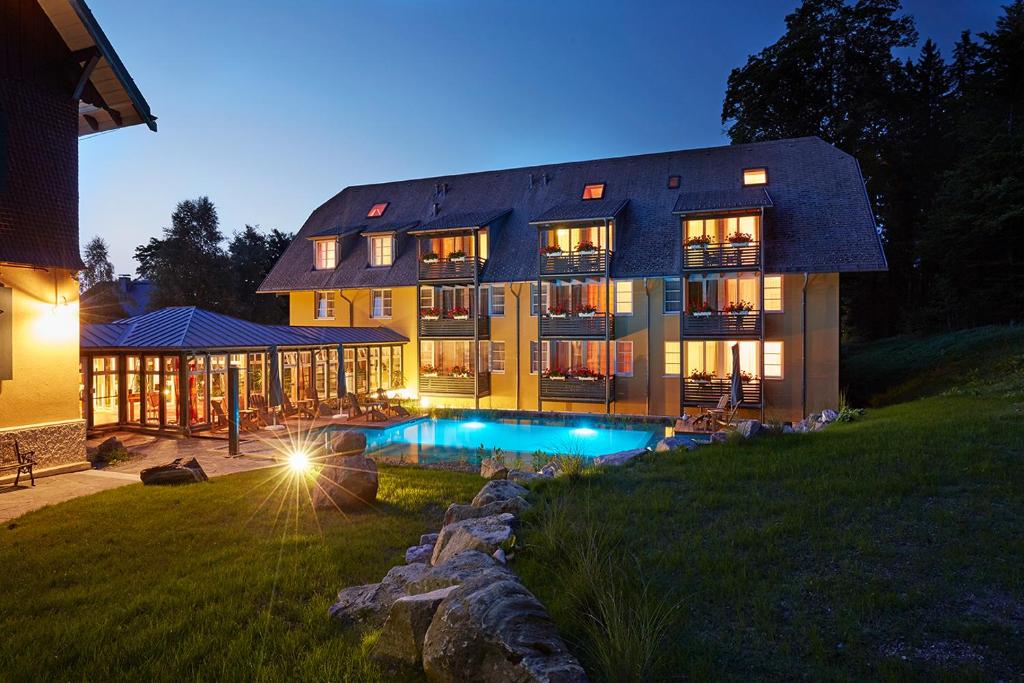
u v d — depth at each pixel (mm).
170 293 39250
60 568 6926
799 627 4262
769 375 21375
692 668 3793
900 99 36344
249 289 44531
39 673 4449
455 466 14391
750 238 20891
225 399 19078
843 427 13359
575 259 23016
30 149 12281
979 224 26594
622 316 23250
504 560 5441
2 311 11844
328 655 4508
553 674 3262
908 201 37562
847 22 33844
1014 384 16047
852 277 36844
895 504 6645
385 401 23094
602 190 26078
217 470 13367
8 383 12094
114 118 14711
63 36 12859
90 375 17734
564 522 6375
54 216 12719
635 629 4016
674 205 23531
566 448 18266
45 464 12625
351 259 28531
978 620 4203
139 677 4383
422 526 8461
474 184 29812
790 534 6012
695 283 22328
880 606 4461
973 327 28703
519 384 24875
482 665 3508
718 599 4758
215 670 4414
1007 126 28562
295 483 11625
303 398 21922
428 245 26438
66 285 13164
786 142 25078
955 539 5574
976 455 8430
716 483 8172
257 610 5551
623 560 5438
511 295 25000
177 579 6402
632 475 9242
